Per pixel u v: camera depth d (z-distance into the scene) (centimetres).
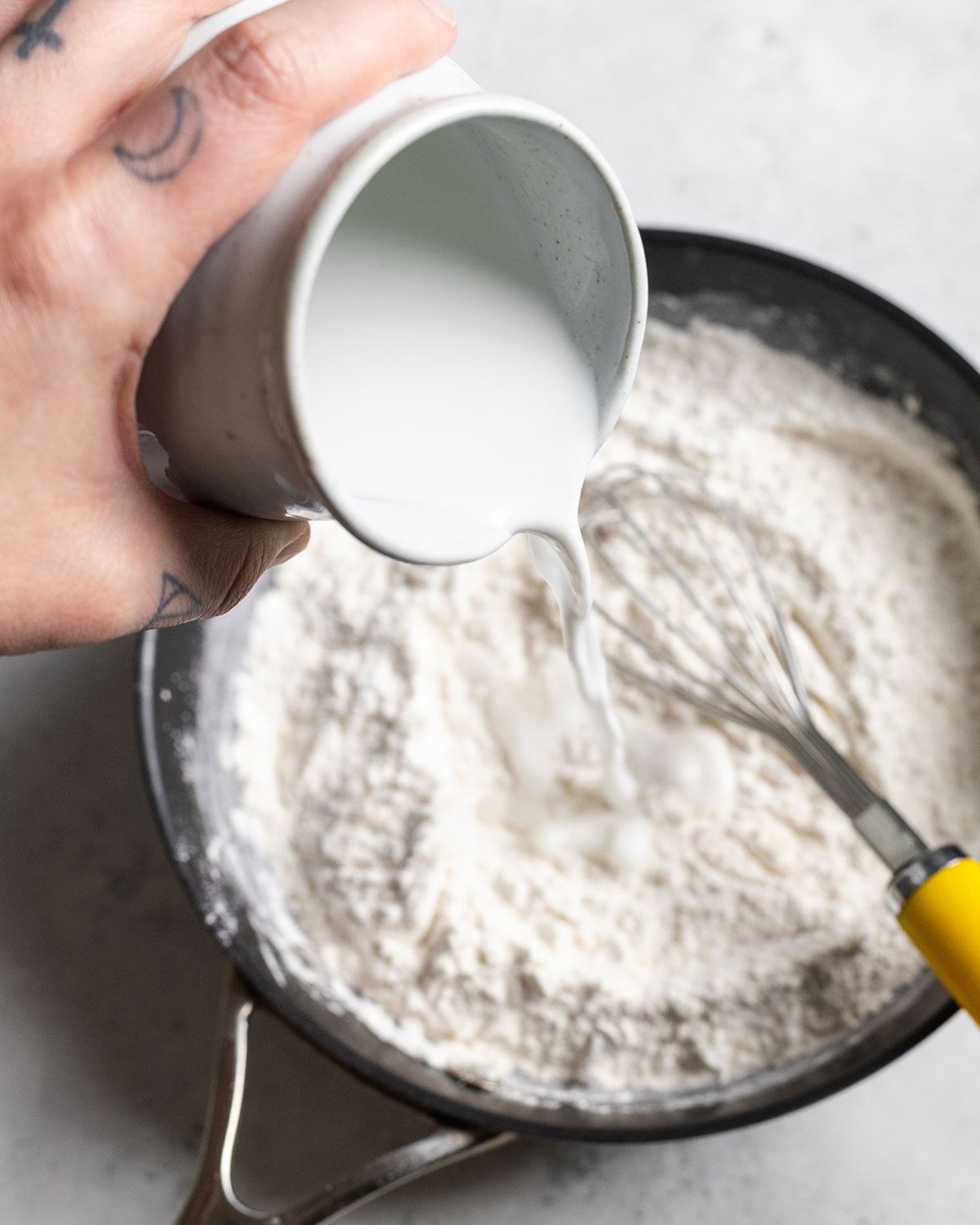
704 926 70
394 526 47
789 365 73
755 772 71
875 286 76
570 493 54
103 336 46
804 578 72
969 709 71
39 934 73
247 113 42
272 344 41
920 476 73
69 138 45
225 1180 63
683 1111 67
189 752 70
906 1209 71
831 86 77
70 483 51
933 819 70
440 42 47
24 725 74
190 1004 73
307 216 41
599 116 77
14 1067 73
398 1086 64
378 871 70
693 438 74
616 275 53
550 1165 71
